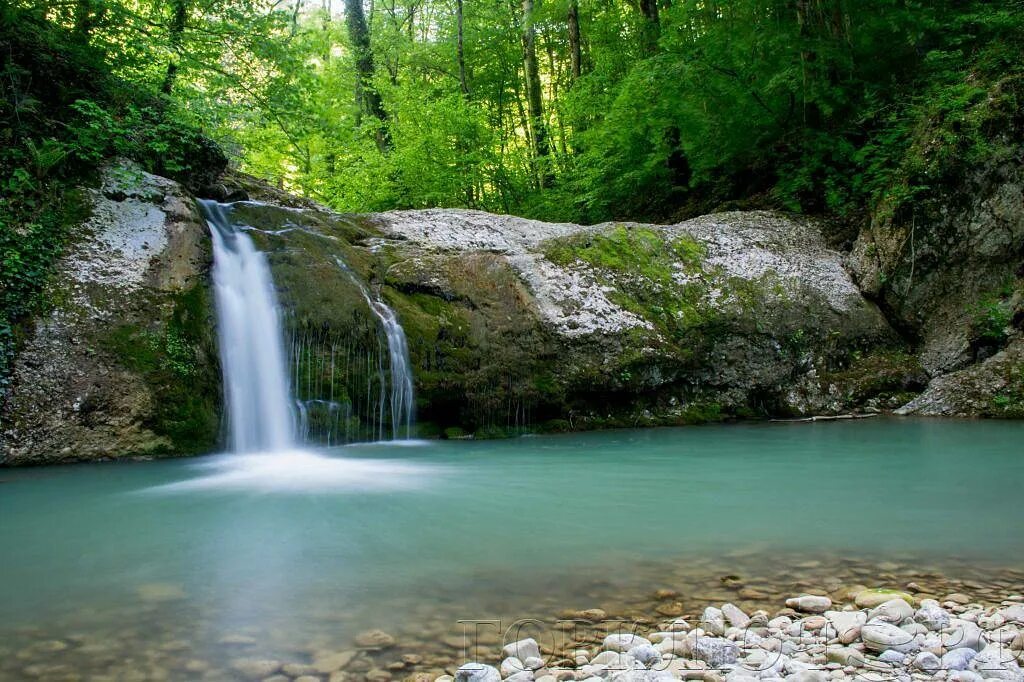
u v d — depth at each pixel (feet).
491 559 12.30
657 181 49.37
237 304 25.48
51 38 27.86
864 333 35.96
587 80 50.37
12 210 22.89
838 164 41.78
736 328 33.94
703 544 13.17
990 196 34.55
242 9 33.88
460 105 52.24
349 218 34.09
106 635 9.09
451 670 8.09
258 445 24.77
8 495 17.60
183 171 30.17
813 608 9.73
